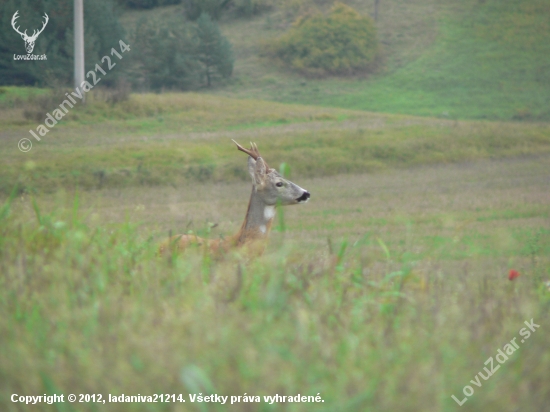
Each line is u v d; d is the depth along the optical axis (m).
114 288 17.00
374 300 17.59
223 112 128.88
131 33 184.75
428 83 190.50
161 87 185.75
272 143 101.31
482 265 31.36
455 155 101.81
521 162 99.44
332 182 82.69
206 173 83.75
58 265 17.66
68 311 14.78
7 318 14.85
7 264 17.81
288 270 19.41
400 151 101.19
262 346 13.27
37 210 22.11
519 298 18.88
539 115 156.88
